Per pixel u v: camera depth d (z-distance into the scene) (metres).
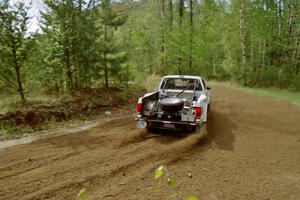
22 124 8.85
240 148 7.17
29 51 10.45
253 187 4.94
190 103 8.43
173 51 31.92
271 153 6.84
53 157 6.33
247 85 24.97
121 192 4.66
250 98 16.58
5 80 10.35
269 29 26.48
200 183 5.06
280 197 4.59
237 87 24.08
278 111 12.34
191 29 31.56
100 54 13.24
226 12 32.00
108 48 13.25
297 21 25.08
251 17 26.52
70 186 4.87
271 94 18.70
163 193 4.63
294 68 25.09
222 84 27.02
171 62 33.47
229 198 4.51
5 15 9.45
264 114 11.61
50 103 10.48
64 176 5.29
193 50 31.45
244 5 25.30
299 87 21.28
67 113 10.30
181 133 8.46
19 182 5.02
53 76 12.15
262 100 15.77
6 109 9.25
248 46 27.98
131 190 4.74
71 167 5.74
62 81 12.49
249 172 5.62
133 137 7.98
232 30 27.92
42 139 7.79
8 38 9.66
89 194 4.59
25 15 9.94
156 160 6.21
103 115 11.17
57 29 11.62
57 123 9.57
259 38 26.17
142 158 6.32
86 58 12.62
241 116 11.12
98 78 14.01
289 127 9.45
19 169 5.61
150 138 7.94
